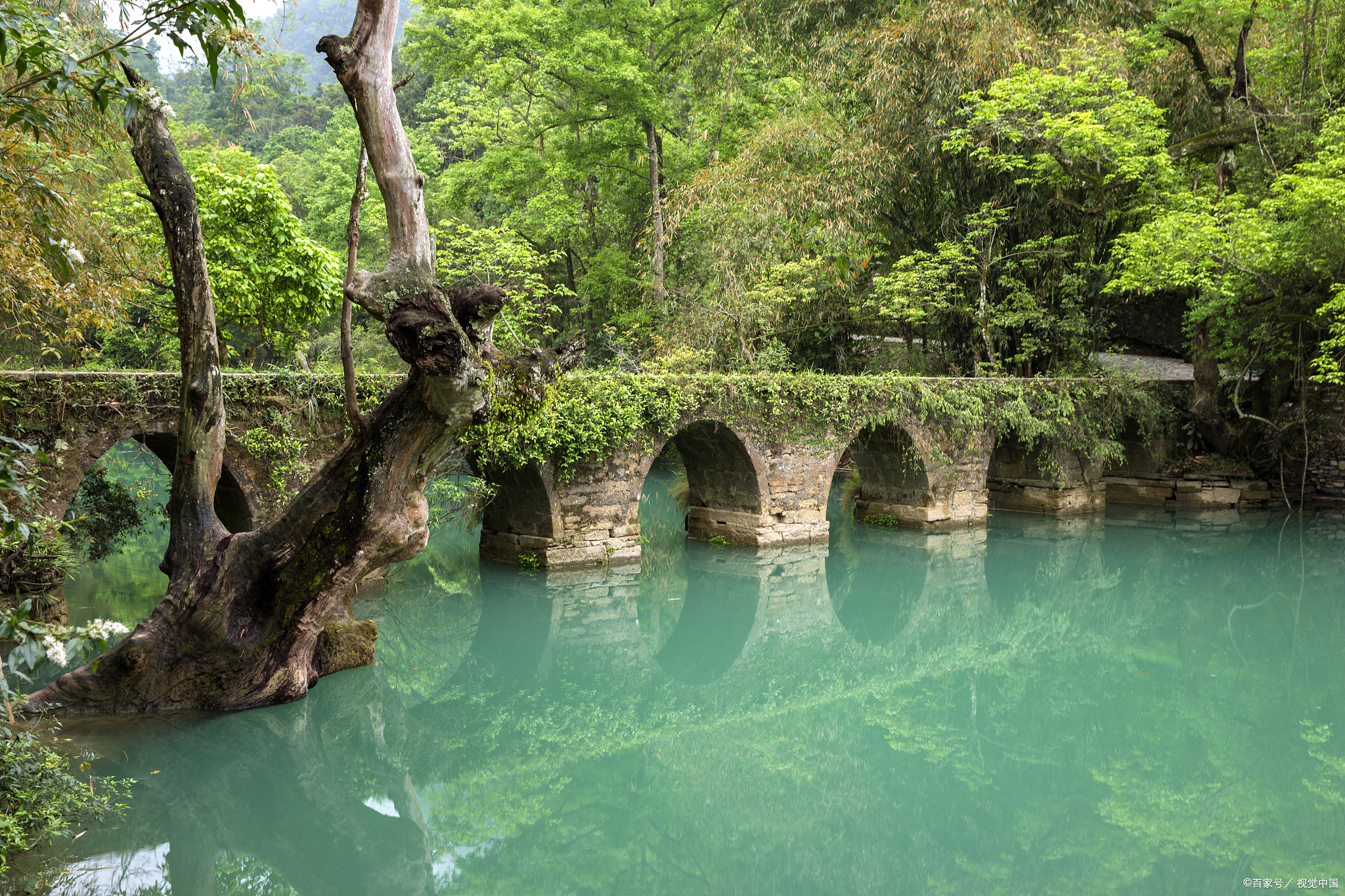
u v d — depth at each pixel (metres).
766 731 9.20
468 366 6.99
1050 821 7.24
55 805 5.84
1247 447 21.23
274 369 12.86
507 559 14.36
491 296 7.51
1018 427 18.16
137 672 7.62
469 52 22.67
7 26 4.48
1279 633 12.67
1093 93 17.70
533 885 6.18
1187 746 8.83
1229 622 13.20
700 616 13.12
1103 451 19.41
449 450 8.03
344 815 7.23
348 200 28.34
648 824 7.21
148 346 15.62
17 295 8.72
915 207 20.66
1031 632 12.84
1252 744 8.82
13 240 7.35
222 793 7.26
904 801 7.61
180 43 5.25
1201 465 21.22
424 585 13.82
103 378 9.30
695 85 23.17
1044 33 19.36
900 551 16.77
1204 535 18.44
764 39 21.19
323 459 11.00
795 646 12.05
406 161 7.12
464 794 7.73
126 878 5.81
